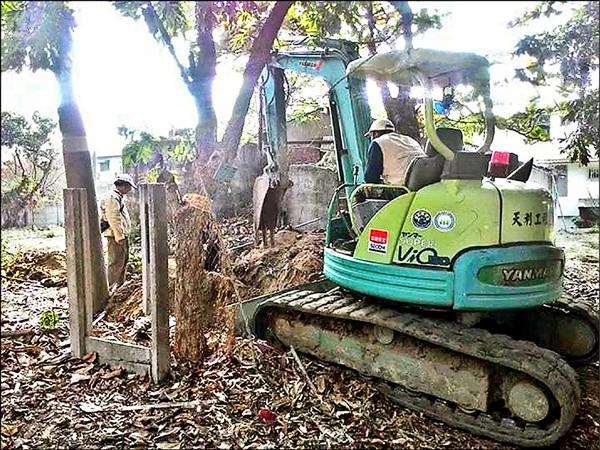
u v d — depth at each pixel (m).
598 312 3.97
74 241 3.73
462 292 3.14
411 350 3.41
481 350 3.07
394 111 4.70
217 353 3.70
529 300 3.20
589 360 3.96
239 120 3.49
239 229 5.26
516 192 3.25
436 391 3.31
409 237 3.32
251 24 3.39
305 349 3.91
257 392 3.34
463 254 3.16
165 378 3.46
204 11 2.88
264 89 4.84
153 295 3.40
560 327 4.06
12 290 5.87
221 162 3.43
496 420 3.16
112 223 5.62
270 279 4.99
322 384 3.54
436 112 3.63
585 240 8.96
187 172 3.47
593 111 3.72
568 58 3.14
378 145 3.93
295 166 6.52
